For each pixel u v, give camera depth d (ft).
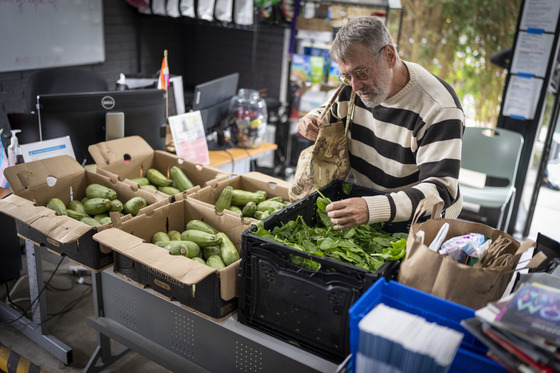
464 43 15.03
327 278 4.13
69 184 6.91
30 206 5.98
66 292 9.34
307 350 4.52
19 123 8.72
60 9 14.28
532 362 3.13
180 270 4.65
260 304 4.62
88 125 7.72
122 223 5.58
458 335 3.28
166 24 18.15
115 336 6.19
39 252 7.39
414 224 4.30
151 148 7.92
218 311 4.85
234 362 5.22
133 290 5.91
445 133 5.20
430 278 3.98
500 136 11.51
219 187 6.88
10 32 13.20
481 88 15.30
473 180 13.71
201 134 9.27
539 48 11.75
